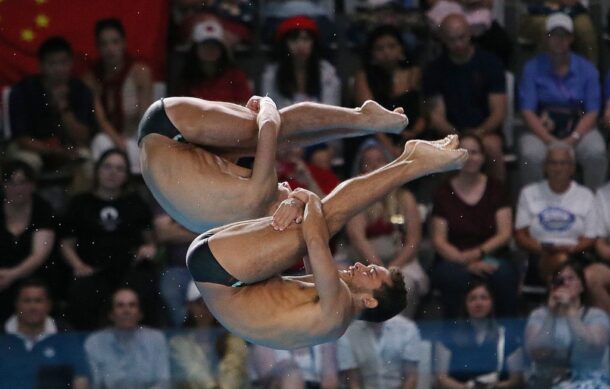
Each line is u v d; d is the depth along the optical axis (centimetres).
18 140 2084
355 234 1969
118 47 2109
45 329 1900
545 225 2052
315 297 1206
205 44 2086
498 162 2081
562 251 2030
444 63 2128
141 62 2125
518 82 2195
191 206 1173
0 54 2142
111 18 2134
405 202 1992
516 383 1822
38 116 2095
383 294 1266
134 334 1858
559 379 1827
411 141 1220
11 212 1958
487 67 2123
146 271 1952
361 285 1265
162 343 1841
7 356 1838
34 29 2152
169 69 2162
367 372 1792
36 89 2097
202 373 1802
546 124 2166
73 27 2153
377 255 1970
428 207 2088
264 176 1166
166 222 1992
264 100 1207
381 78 2123
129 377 1817
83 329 1912
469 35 2117
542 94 2172
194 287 1905
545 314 1923
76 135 2091
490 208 2022
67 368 1820
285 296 1205
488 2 2169
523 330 1909
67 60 2097
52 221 1975
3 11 2142
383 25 2125
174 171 1169
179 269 1962
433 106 2122
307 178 1953
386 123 1218
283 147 1233
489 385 1809
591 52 2211
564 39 2152
